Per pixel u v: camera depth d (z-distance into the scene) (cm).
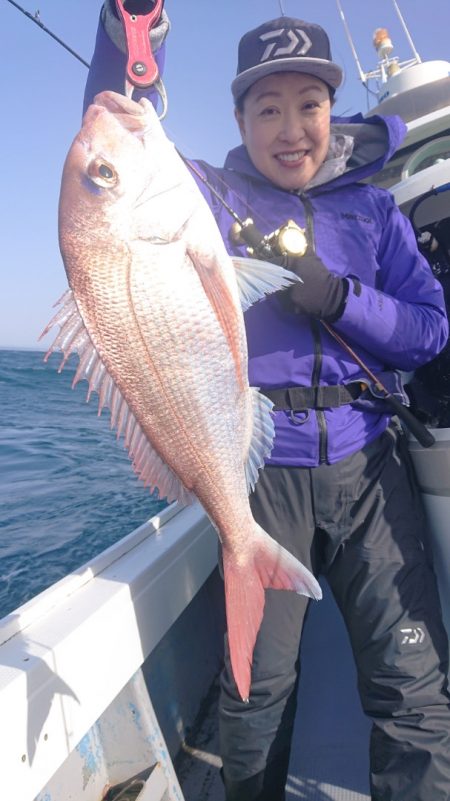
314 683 248
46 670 133
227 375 140
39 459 740
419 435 175
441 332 181
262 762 165
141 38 142
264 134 181
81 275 131
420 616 165
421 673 160
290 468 170
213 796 194
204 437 140
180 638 231
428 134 320
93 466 701
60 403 1377
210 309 137
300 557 171
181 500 143
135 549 205
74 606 162
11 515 506
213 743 217
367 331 166
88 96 182
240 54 187
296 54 172
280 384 173
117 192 131
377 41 433
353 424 174
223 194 192
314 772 201
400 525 173
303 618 174
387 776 154
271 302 175
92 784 166
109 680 155
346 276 177
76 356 131
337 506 170
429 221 225
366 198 192
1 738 117
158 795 164
